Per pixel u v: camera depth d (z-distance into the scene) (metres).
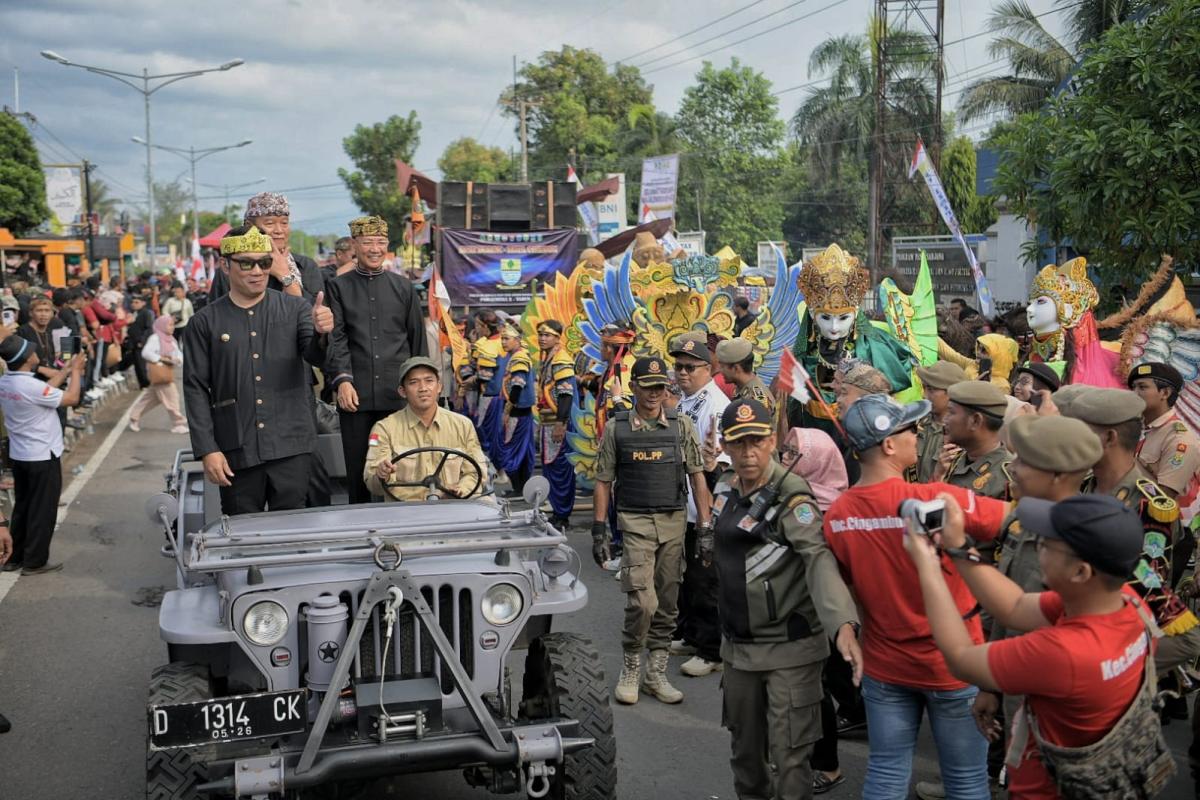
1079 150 10.32
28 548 9.86
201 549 4.72
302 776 4.19
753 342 10.84
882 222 38.62
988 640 5.59
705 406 7.36
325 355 6.20
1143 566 4.74
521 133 49.09
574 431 10.89
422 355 7.47
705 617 7.25
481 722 4.45
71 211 44.81
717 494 4.94
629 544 6.57
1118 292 11.11
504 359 12.89
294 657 4.53
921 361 8.95
